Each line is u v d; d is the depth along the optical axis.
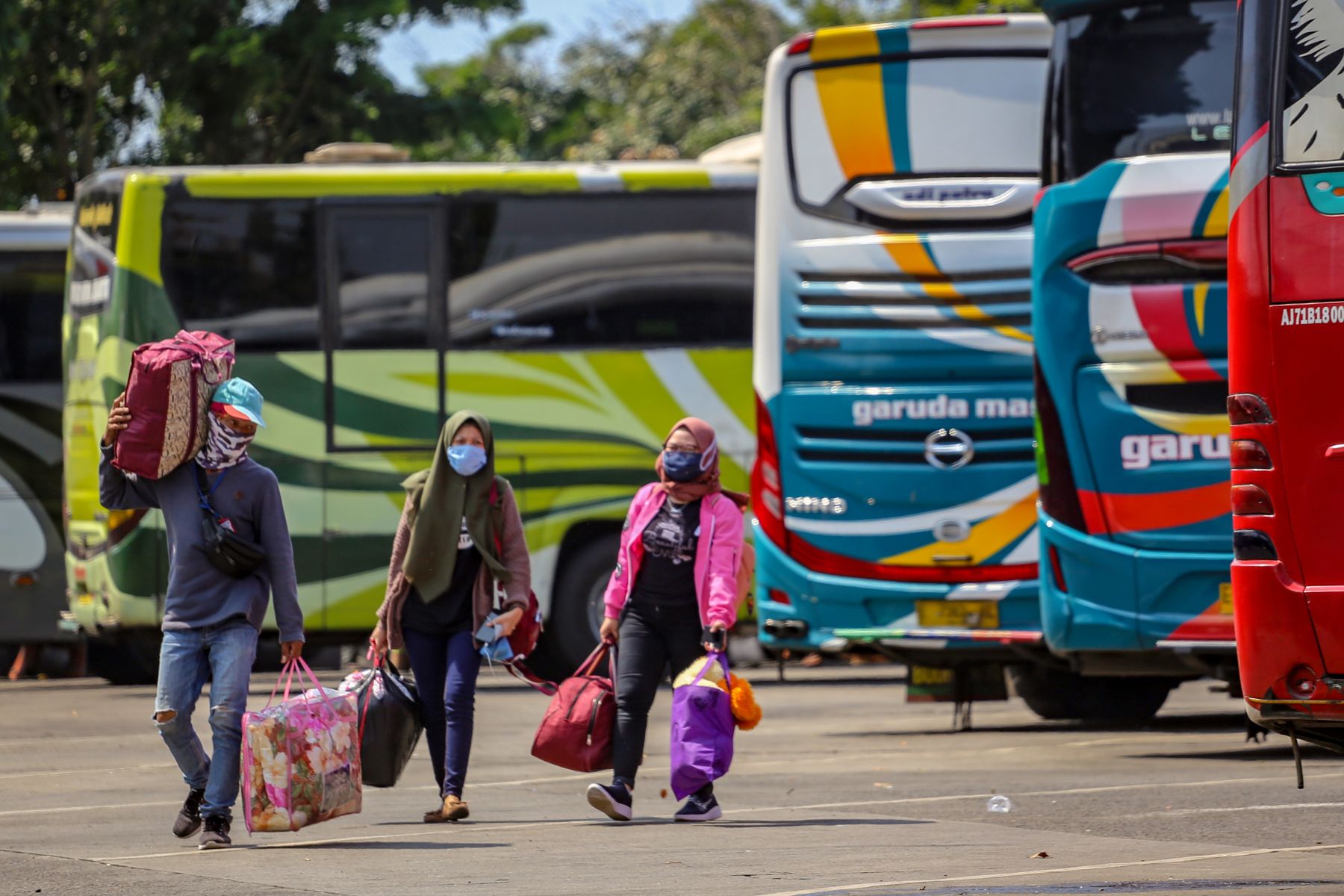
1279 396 22.45
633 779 28.09
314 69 93.50
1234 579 22.61
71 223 60.09
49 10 86.88
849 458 42.81
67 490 53.72
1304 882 21.81
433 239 52.06
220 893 21.67
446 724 28.75
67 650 61.81
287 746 25.52
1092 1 37.00
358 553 51.38
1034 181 43.00
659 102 156.50
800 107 43.72
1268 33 23.16
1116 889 21.39
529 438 51.88
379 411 51.59
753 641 51.75
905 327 42.78
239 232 51.69
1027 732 42.56
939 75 43.34
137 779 35.53
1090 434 36.34
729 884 22.03
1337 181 22.50
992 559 42.25
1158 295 35.88
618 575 28.23
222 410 25.52
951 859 23.97
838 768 35.78
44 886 22.44
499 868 23.52
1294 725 22.34
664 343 52.38
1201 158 35.88
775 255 43.59
